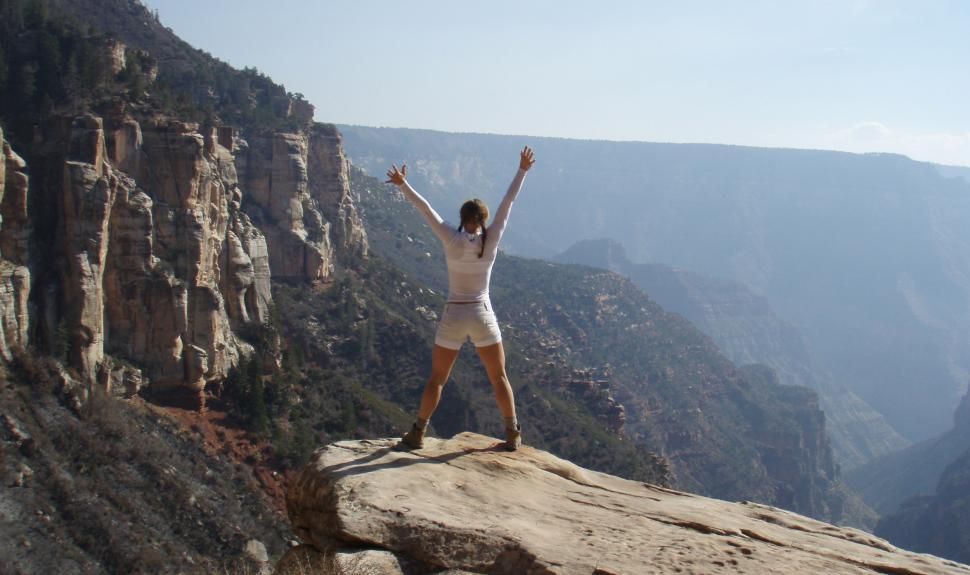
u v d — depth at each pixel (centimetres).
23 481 3953
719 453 15988
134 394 5278
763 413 18200
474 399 7844
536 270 19512
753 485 15538
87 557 3797
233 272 6706
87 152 5319
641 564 890
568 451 8006
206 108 7519
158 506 4412
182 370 5616
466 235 1084
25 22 6144
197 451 5188
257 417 5728
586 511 1021
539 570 886
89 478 4262
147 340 5531
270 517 4984
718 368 19125
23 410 4347
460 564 915
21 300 4731
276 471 5491
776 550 951
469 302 1095
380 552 924
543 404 8581
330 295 8725
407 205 18025
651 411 15712
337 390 6931
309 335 7944
